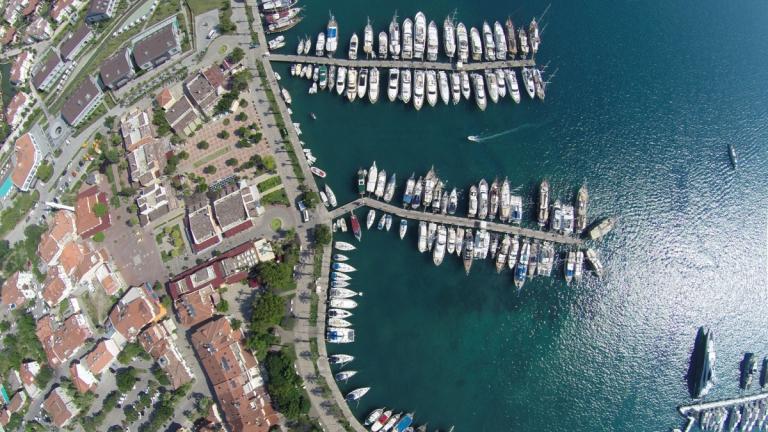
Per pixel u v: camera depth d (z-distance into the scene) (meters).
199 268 109.75
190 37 126.94
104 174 120.94
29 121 130.50
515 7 126.50
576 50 123.25
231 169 116.75
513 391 107.19
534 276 109.56
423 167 116.12
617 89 120.69
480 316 109.88
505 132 118.12
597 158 116.38
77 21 135.38
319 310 108.44
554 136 117.88
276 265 106.19
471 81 121.38
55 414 107.56
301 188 114.94
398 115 119.56
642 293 110.19
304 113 120.44
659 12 126.19
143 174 115.38
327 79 121.31
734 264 111.12
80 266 114.00
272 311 103.19
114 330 109.06
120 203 119.00
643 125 118.44
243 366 103.38
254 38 125.25
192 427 106.06
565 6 126.62
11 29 136.62
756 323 108.44
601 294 110.19
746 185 114.88
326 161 117.38
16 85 133.50
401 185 115.00
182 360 108.50
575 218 111.38
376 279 110.69
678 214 113.25
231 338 104.75
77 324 111.12
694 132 117.88
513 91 118.94
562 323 109.56
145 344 107.81
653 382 106.56
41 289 117.50
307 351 106.88
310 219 113.44
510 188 114.00
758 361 105.69
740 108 119.25
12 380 113.50
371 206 113.88
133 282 114.69
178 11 129.75
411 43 123.12
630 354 108.12
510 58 122.38
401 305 109.88
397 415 104.06
